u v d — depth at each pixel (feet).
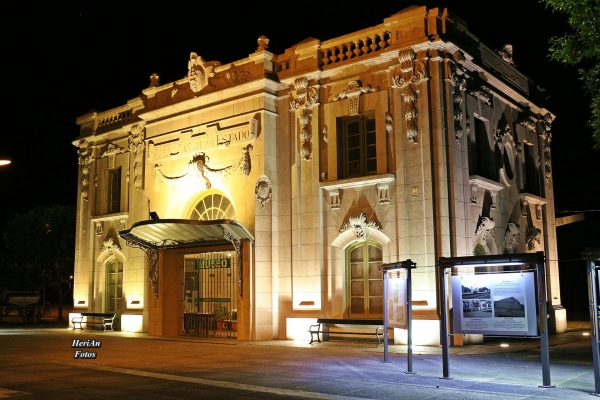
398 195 63.10
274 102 73.20
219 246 73.82
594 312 34.19
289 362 48.62
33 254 126.82
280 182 71.87
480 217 66.49
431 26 63.52
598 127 42.78
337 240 67.46
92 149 95.30
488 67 72.95
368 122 67.87
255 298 68.64
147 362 49.47
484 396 33.68
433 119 62.28
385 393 34.91
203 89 78.07
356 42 68.28
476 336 62.28
